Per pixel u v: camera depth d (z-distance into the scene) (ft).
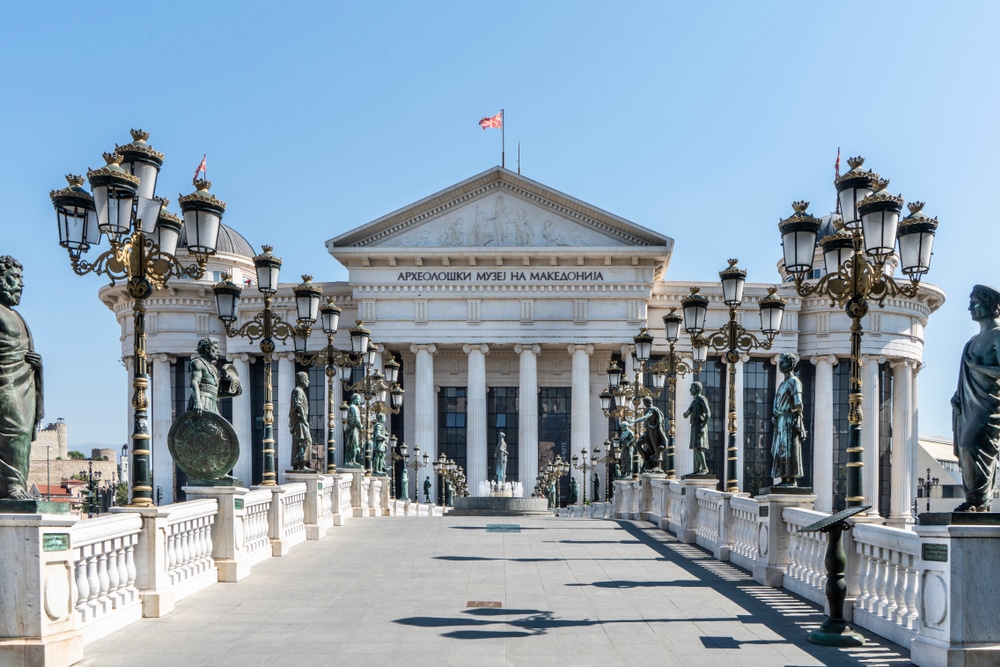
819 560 46.50
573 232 247.91
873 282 43.29
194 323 264.52
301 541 76.43
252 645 36.19
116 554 39.88
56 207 41.52
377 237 249.96
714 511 70.28
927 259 43.70
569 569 59.52
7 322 32.30
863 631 39.81
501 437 219.20
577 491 241.35
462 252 244.22
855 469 42.80
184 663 33.24
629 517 117.08
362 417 131.44
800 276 49.39
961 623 31.63
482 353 246.88
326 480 88.07
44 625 31.48
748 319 256.52
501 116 269.23
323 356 95.25
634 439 121.29
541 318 247.29
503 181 249.14
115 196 40.57
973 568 31.76
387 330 248.32
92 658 33.94
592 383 265.75
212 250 48.75
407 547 72.49
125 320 276.62
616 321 246.47
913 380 270.67
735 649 35.91
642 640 37.50
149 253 43.96
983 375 33.68
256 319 74.59
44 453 355.77
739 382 257.96
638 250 241.35
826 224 265.13
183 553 48.14
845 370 261.85
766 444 259.39
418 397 246.47
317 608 44.37
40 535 31.40
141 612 41.50
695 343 78.84
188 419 53.06
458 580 54.13
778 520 52.65
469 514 129.59
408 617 42.19
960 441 34.32
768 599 47.75
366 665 33.09
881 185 44.47
